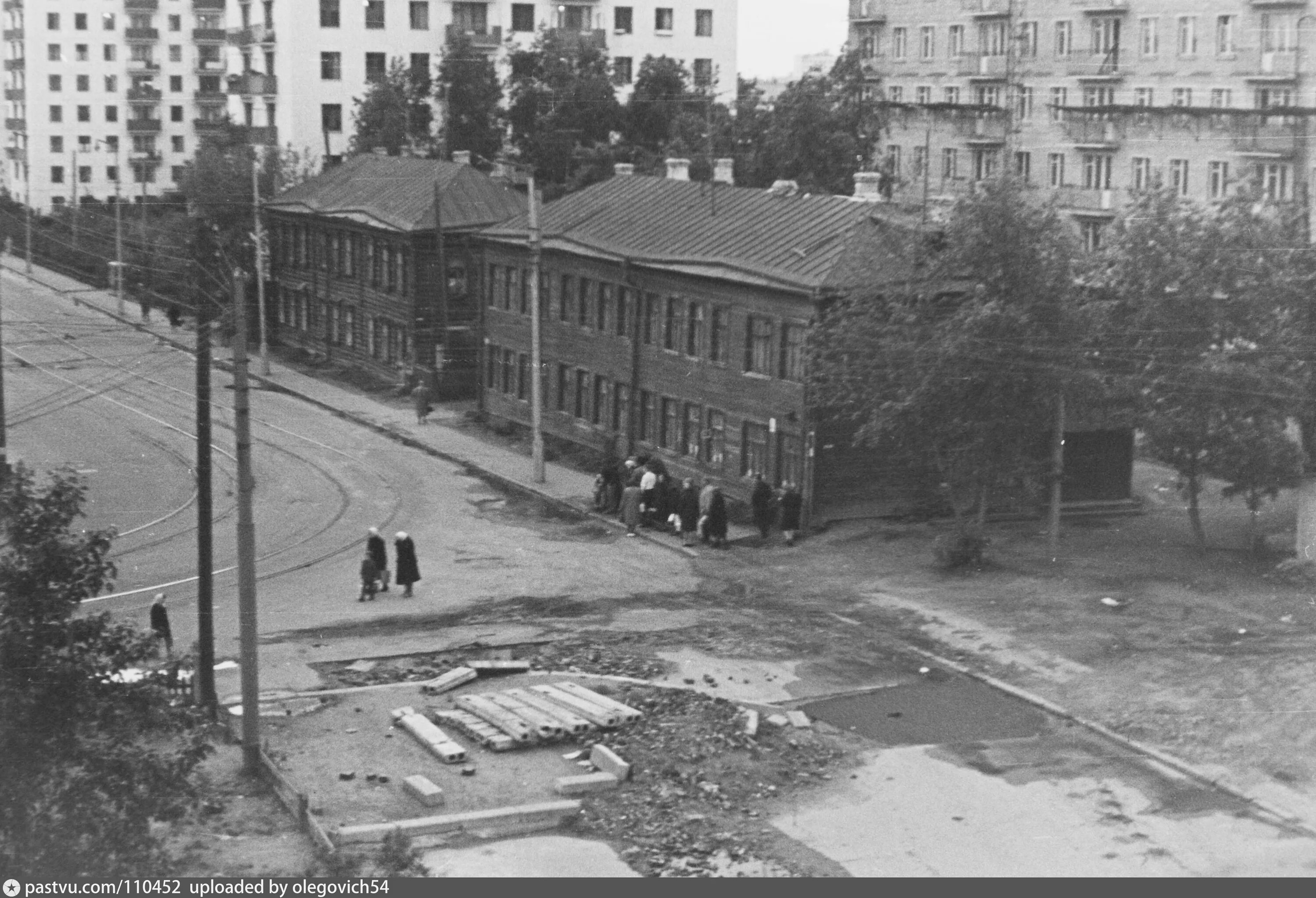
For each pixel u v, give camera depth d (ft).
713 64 352.49
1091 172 222.89
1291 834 77.15
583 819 78.64
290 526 149.18
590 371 177.88
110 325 269.03
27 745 58.08
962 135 245.24
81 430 192.95
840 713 96.32
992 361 121.90
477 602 123.75
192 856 71.31
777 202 161.38
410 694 100.32
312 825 75.77
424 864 72.64
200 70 409.69
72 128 402.52
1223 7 207.10
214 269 199.72
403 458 181.16
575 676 103.35
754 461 149.48
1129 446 145.89
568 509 155.63
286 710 96.58
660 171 266.98
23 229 369.30
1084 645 106.42
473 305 219.82
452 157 274.36
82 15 398.62
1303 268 123.85
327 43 321.93
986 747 90.17
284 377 235.81
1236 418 122.31
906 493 144.36
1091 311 124.77
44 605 59.88
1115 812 80.33
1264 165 195.93
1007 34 249.75
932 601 118.83
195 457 180.65
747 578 129.29
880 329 125.18
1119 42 223.51
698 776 84.43
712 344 154.71
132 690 61.57
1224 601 115.24
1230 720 90.79
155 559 136.15
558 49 293.84
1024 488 130.93
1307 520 123.95
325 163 301.84
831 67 271.08
